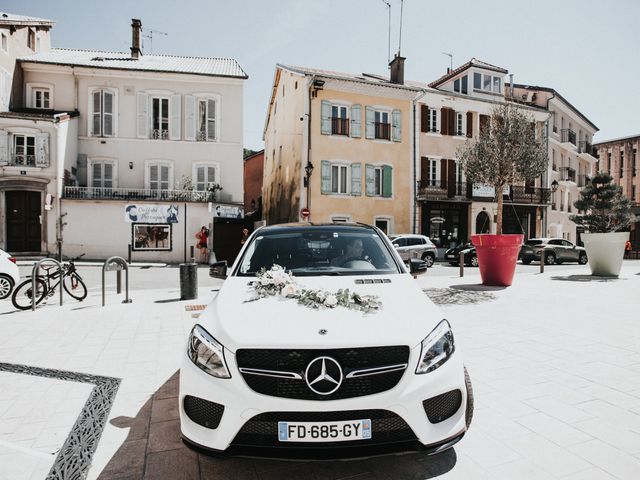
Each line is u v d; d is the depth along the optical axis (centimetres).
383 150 2402
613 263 1252
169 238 2031
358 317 257
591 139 3991
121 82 2131
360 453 217
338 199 2292
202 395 229
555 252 2191
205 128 2202
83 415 329
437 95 2528
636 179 4309
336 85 2278
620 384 379
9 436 296
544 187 2925
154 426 312
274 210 2861
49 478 246
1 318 680
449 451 272
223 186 2209
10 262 882
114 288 1078
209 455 223
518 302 788
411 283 329
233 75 2183
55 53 2330
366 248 394
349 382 224
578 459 261
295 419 218
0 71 1886
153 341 543
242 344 230
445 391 232
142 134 2147
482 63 2711
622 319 639
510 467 253
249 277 346
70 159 2011
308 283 322
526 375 402
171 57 2594
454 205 2586
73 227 1927
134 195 2112
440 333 251
